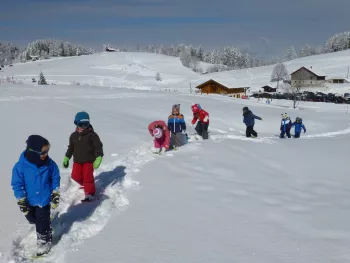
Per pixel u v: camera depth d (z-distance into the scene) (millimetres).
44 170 4766
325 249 4586
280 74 100875
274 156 10188
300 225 5383
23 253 4621
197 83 101812
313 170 8859
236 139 13758
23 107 20016
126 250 4543
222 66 165375
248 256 4402
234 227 5277
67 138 11789
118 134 13352
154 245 4680
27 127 13617
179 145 11086
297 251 4535
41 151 4660
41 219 4656
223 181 7637
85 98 28875
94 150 6469
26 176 4672
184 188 7078
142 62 145000
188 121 23625
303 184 7691
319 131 24547
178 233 5047
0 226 5309
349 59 126750
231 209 6012
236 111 28016
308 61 132625
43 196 4730
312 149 11531
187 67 154250
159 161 9141
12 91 30312
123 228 5199
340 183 7812
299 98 64938
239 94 72062
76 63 139375
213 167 8695
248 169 8727
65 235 4949
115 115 20375
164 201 6344
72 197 6523
